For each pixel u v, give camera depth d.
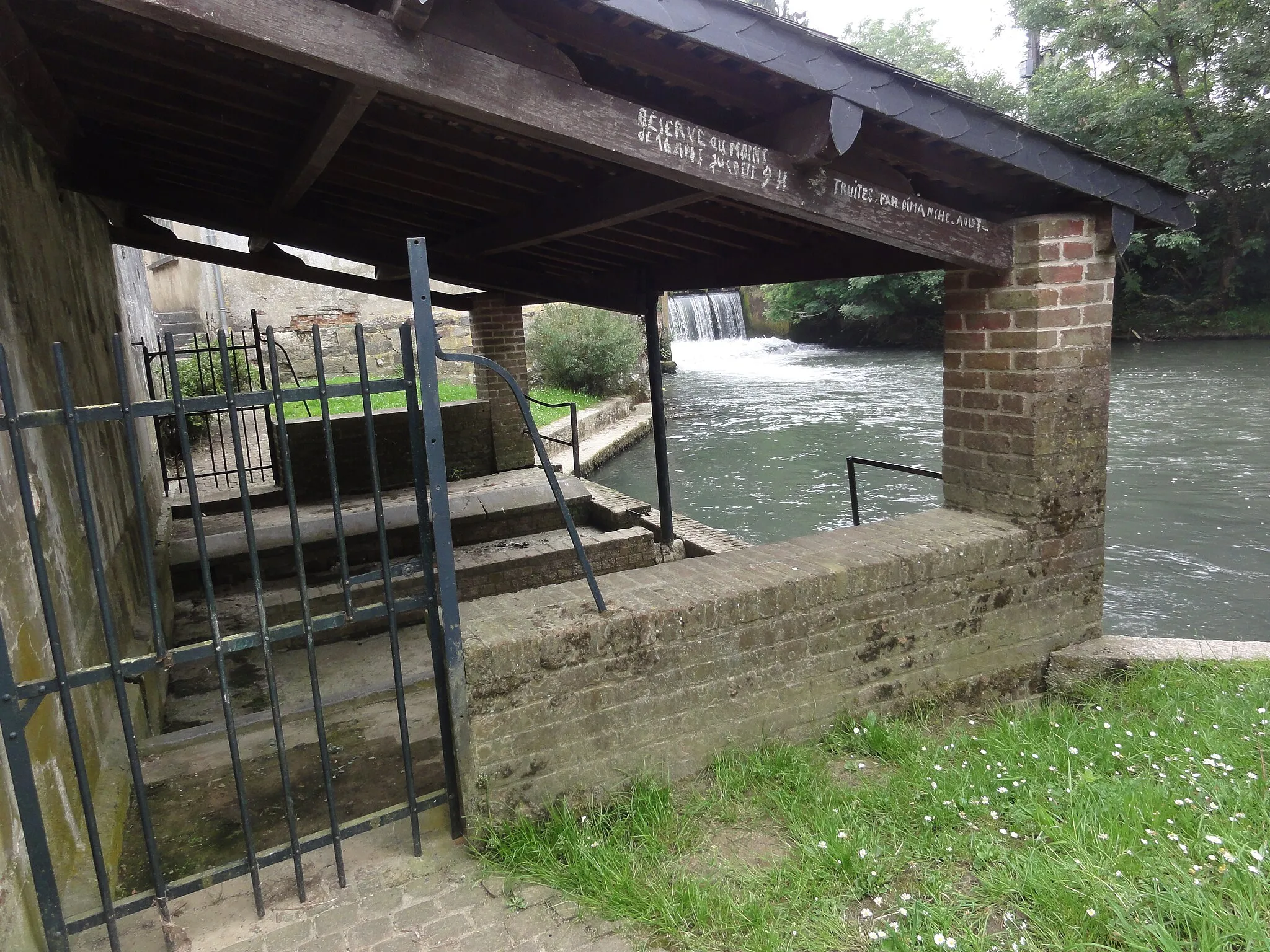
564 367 19.16
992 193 3.80
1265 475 11.02
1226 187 25.20
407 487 7.93
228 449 11.52
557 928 2.47
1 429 2.00
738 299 34.72
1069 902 2.34
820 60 2.86
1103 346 3.94
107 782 3.25
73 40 3.22
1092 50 25.31
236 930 2.51
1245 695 3.61
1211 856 2.47
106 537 4.14
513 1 2.57
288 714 3.71
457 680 2.70
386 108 3.60
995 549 3.80
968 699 3.81
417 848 2.81
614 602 3.08
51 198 4.23
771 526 10.48
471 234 5.64
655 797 2.97
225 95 3.54
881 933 2.30
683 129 2.87
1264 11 22.19
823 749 3.35
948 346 4.24
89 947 2.46
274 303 16.83
